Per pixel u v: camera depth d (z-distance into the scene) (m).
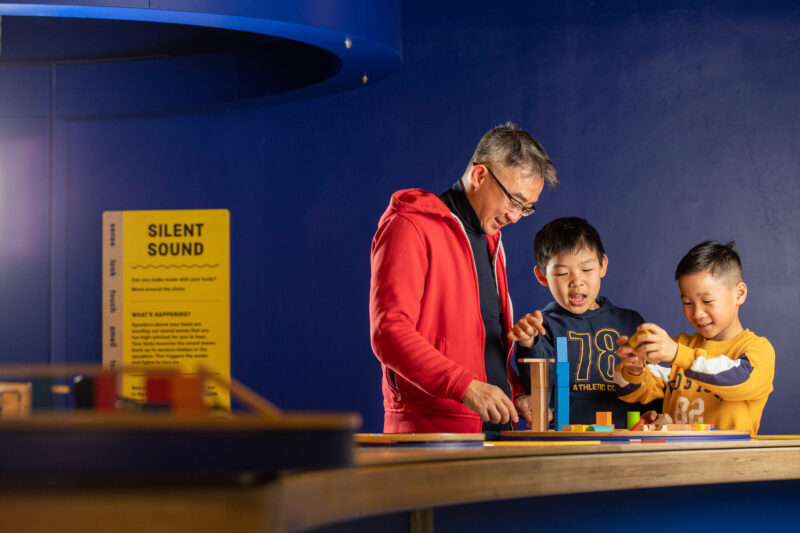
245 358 4.02
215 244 4.09
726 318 3.63
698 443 1.91
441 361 2.59
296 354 3.97
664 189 3.76
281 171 4.04
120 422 0.78
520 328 3.09
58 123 4.21
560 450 1.62
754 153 3.74
